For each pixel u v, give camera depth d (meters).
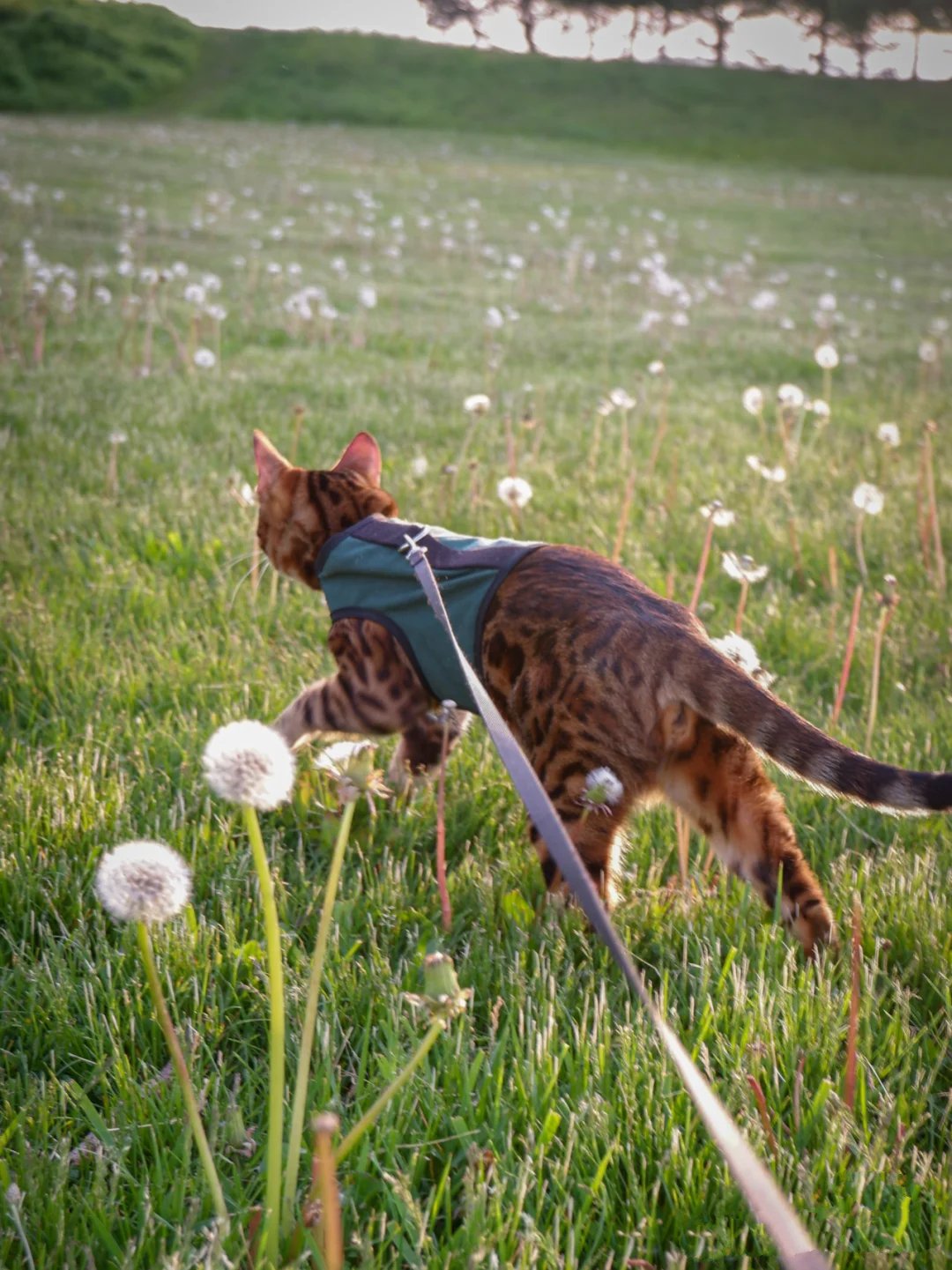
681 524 3.65
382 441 4.21
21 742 2.73
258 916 2.45
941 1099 2.30
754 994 2.36
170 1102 2.22
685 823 2.53
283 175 14.62
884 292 10.02
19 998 2.34
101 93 25.44
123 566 3.28
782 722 2.38
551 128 26.12
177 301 6.82
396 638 2.59
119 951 2.39
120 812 2.57
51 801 2.58
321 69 28.75
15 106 23.73
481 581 2.54
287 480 2.78
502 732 1.92
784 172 22.38
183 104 26.08
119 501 3.64
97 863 2.49
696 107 28.34
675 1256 1.97
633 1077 2.25
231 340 5.93
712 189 17.80
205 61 28.69
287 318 6.52
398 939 2.45
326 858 2.57
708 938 2.44
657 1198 2.16
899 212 16.67
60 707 2.83
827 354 3.54
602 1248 2.11
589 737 2.44
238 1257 1.92
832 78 31.62
